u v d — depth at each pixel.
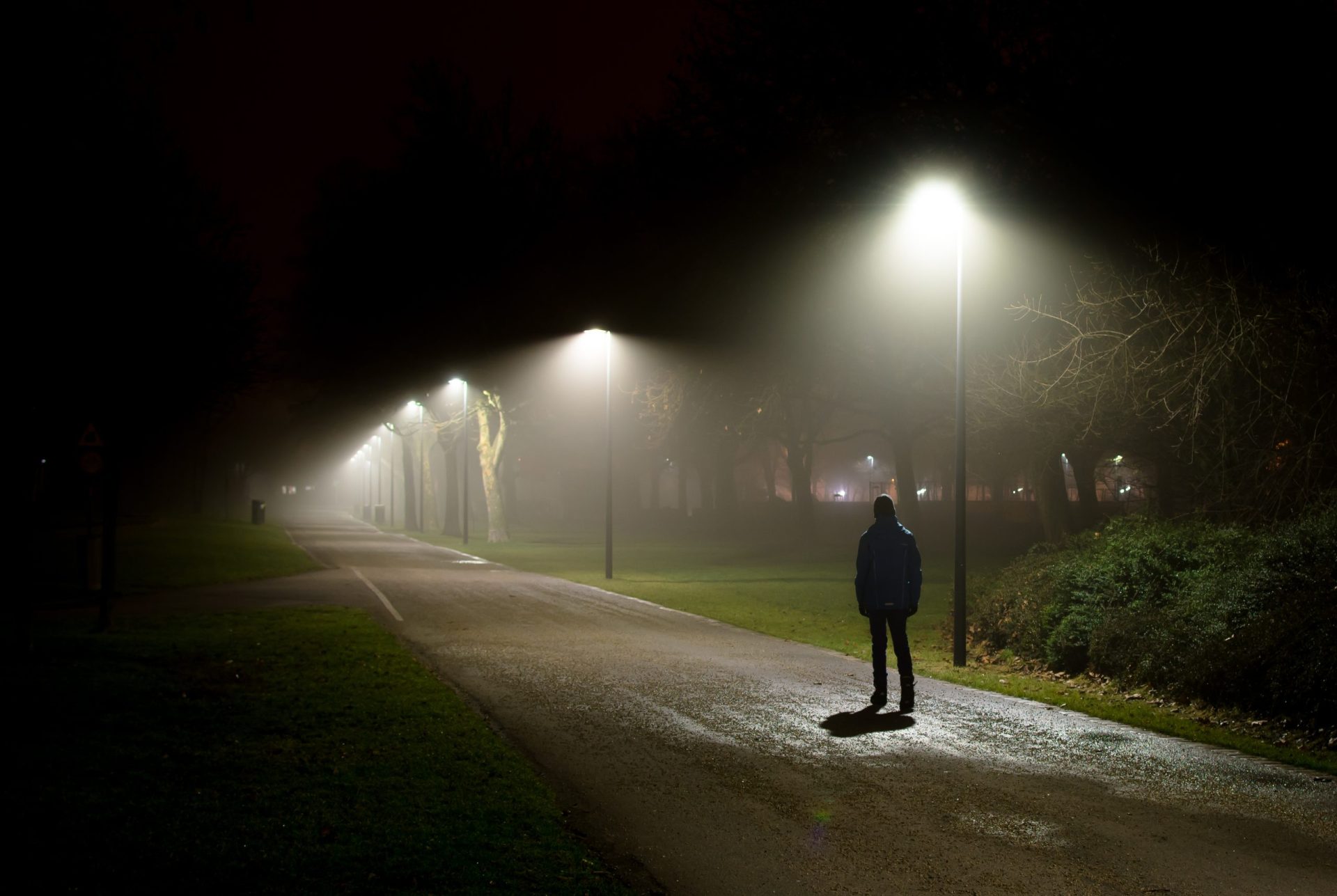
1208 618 11.49
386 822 6.34
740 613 20.75
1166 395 15.38
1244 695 10.16
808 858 6.13
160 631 15.84
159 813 6.37
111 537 16.14
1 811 6.27
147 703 9.97
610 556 29.77
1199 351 15.06
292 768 7.67
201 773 7.44
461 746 8.58
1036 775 8.02
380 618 18.80
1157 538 13.84
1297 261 14.82
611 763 8.32
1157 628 11.88
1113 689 11.90
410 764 7.90
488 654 14.52
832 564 37.53
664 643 15.87
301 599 21.78
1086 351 17.09
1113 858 6.16
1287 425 14.80
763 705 10.81
